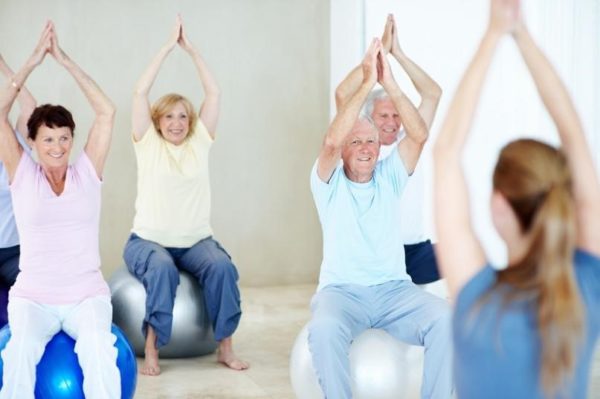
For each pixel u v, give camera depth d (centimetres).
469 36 622
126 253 478
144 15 664
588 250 176
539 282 163
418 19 627
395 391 331
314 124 706
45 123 335
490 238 593
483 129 587
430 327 329
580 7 530
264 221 703
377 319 350
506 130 578
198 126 482
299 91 701
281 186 704
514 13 176
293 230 710
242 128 693
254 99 693
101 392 328
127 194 668
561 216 164
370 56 329
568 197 166
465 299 169
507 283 167
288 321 580
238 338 534
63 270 343
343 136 334
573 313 159
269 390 423
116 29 659
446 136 180
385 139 449
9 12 640
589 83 530
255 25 689
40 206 337
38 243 341
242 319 586
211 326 475
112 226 667
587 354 163
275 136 699
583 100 528
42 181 340
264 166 700
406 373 333
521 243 171
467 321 166
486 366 163
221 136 689
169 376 448
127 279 473
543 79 184
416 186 454
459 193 178
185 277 475
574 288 161
